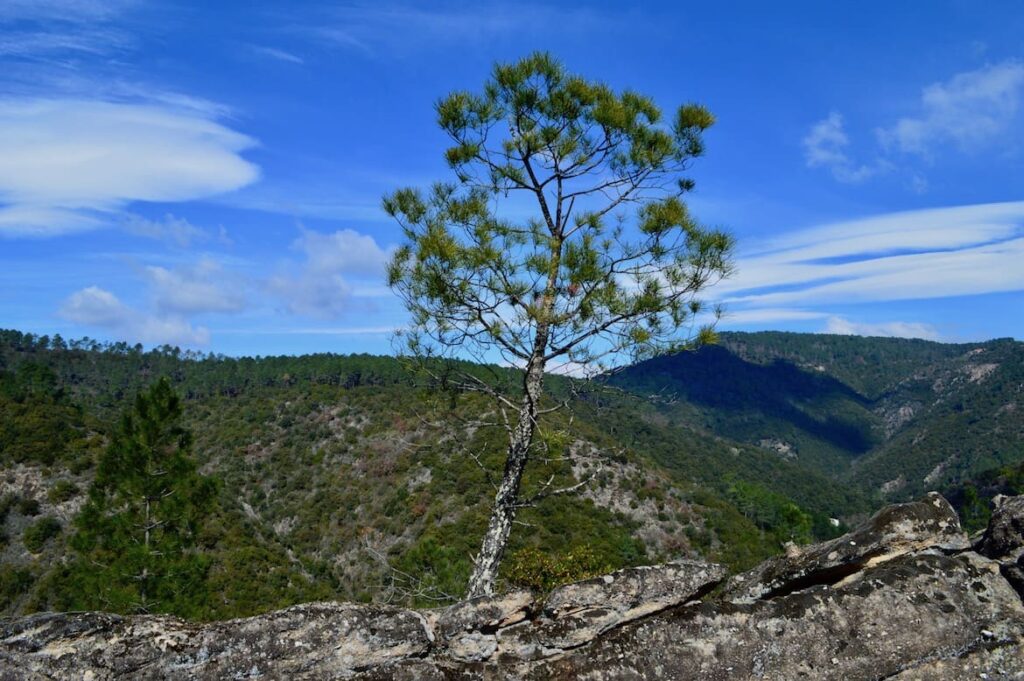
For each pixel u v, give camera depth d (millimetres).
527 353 9148
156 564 20219
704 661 5680
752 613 5922
